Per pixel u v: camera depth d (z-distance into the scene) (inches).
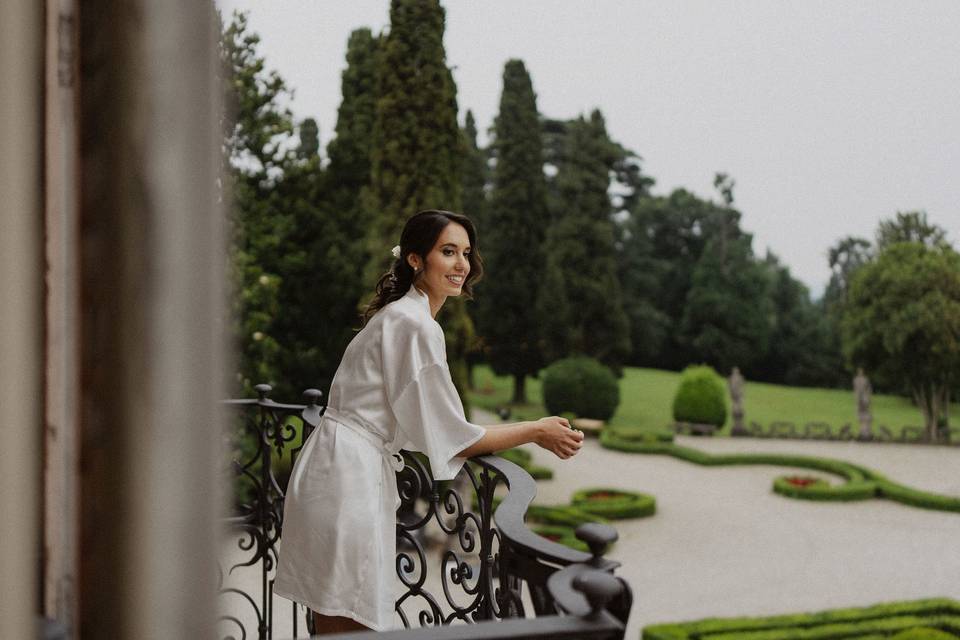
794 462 880.3
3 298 16.6
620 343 1274.6
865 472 804.0
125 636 17.2
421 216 88.9
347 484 82.6
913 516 673.0
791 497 732.7
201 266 17.8
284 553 85.3
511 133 1244.5
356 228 711.7
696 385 1152.8
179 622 17.6
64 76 33.2
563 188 1280.8
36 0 17.0
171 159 17.2
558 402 1139.3
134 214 16.9
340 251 677.9
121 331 17.0
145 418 17.1
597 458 926.4
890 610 413.7
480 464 81.6
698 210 1786.4
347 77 781.3
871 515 675.4
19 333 16.8
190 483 17.6
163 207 17.1
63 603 39.9
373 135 598.2
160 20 17.0
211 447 18.0
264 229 579.8
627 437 1020.5
